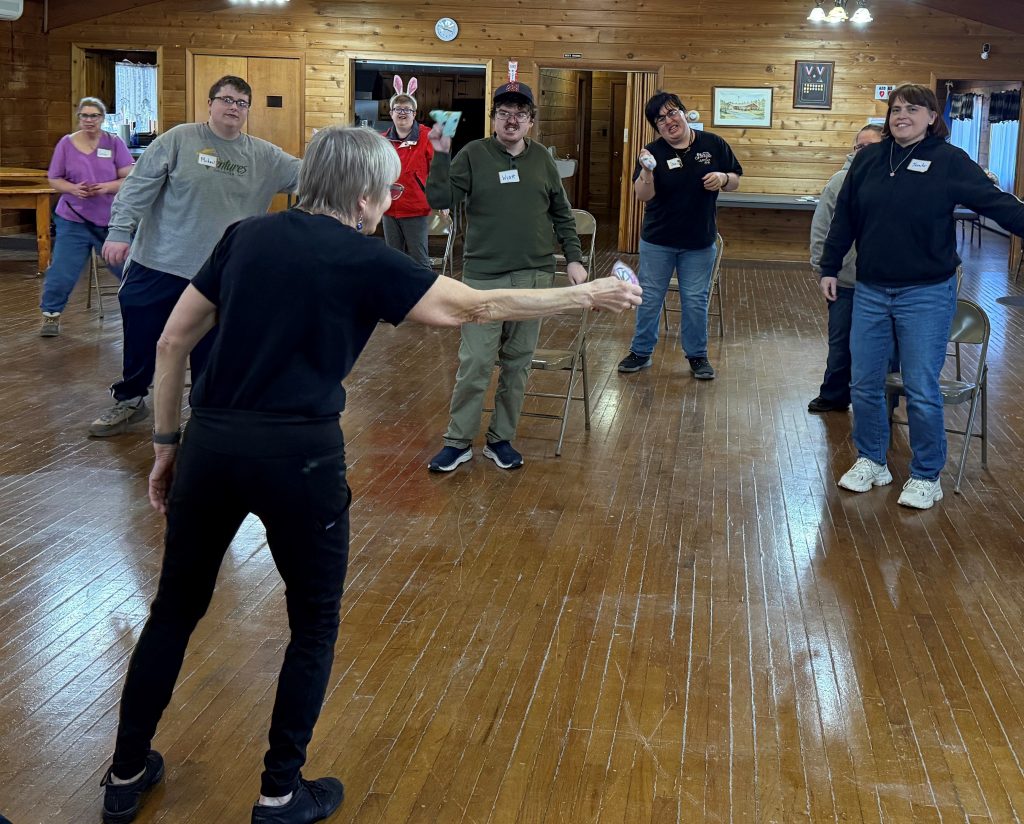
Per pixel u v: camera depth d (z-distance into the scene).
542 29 13.42
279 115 13.86
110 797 2.52
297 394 2.29
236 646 3.39
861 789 2.71
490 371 5.09
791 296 11.09
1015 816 2.62
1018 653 3.46
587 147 19.56
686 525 4.53
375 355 7.61
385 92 14.83
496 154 4.90
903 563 4.17
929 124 4.52
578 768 2.78
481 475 5.11
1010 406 6.56
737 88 13.36
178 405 2.50
